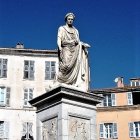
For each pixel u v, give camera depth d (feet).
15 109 163.63
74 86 36.55
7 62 169.68
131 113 170.50
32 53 172.14
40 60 172.86
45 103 37.04
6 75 167.94
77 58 38.37
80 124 35.63
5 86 166.09
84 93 36.04
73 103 35.45
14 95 165.99
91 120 36.45
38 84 169.78
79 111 35.76
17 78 168.76
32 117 163.94
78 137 35.06
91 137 35.99
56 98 35.50
